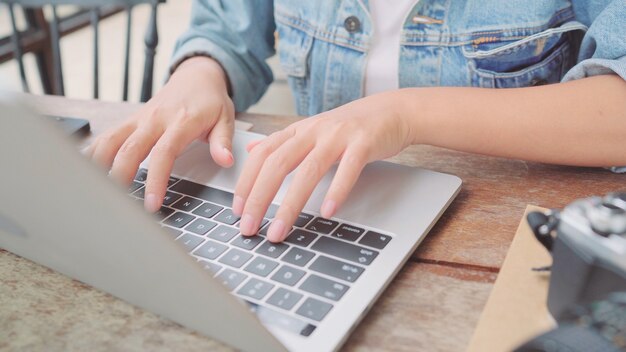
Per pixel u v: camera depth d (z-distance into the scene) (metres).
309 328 0.36
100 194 0.28
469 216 0.51
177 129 0.58
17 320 0.40
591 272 0.31
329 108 0.90
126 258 0.33
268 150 0.52
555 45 0.79
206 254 0.44
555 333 0.27
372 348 0.36
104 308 0.41
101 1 1.07
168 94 0.66
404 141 0.58
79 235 0.33
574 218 0.33
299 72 0.90
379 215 0.48
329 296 0.39
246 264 0.42
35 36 2.37
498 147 0.59
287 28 0.89
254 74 0.88
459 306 0.40
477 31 0.79
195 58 0.81
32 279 0.44
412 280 0.43
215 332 0.36
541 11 0.76
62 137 0.26
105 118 0.75
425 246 0.47
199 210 0.50
